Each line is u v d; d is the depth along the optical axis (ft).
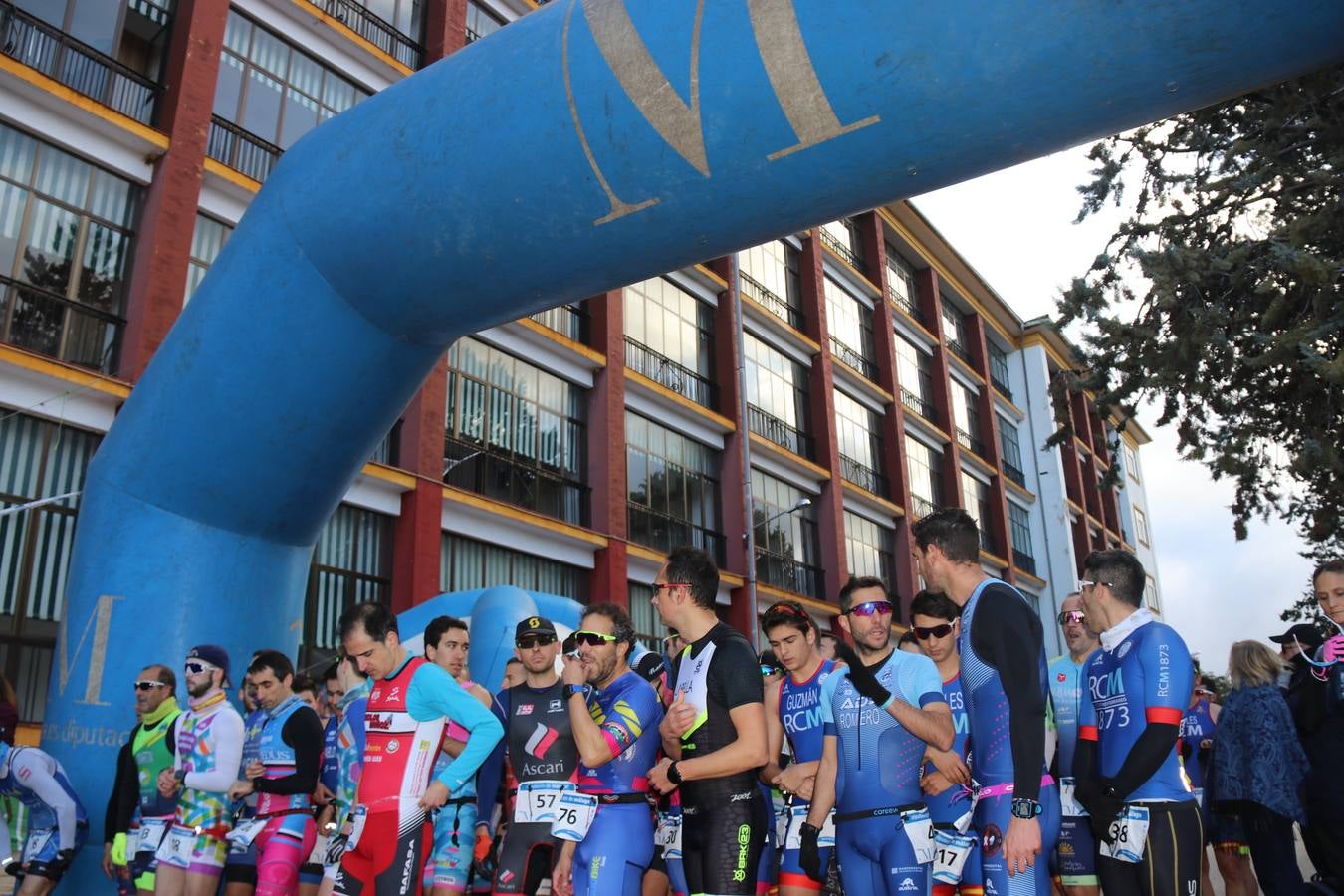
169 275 42.11
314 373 22.21
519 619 31.63
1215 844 23.27
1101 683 13.34
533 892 15.66
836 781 14.52
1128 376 38.88
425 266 20.48
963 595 12.42
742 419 76.02
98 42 42.73
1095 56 14.39
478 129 19.20
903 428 99.04
